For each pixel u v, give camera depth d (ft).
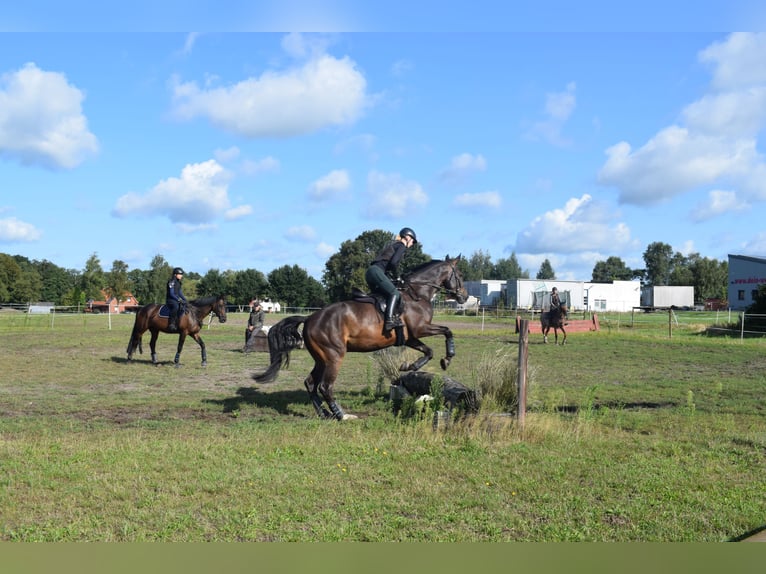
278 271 325.42
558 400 38.58
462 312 222.48
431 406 31.45
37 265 492.13
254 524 16.87
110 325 142.51
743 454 24.86
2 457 23.85
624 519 17.53
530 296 236.22
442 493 19.67
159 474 21.52
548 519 17.48
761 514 17.78
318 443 26.37
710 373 54.65
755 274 223.30
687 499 19.04
